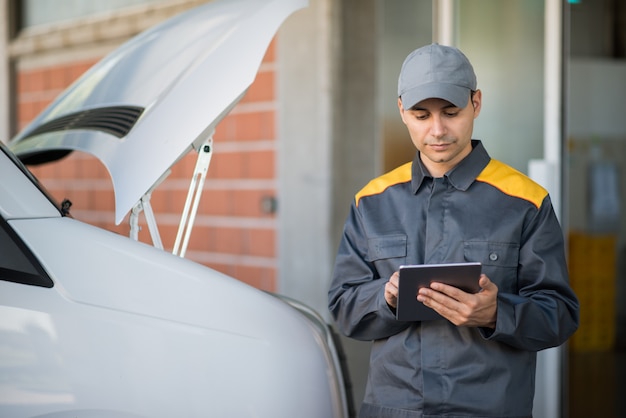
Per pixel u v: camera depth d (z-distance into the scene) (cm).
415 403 213
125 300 205
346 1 563
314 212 571
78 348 200
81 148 251
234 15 249
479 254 212
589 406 533
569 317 211
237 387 207
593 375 619
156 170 231
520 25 424
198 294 210
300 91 577
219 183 638
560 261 212
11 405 198
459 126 208
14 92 804
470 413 209
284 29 586
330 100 560
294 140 583
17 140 294
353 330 224
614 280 706
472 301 196
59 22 756
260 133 607
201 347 206
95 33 701
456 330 211
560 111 408
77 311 202
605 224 702
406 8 569
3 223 204
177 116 236
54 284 203
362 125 573
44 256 204
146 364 203
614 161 702
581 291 702
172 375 204
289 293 593
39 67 777
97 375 200
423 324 213
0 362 198
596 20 700
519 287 216
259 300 217
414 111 209
